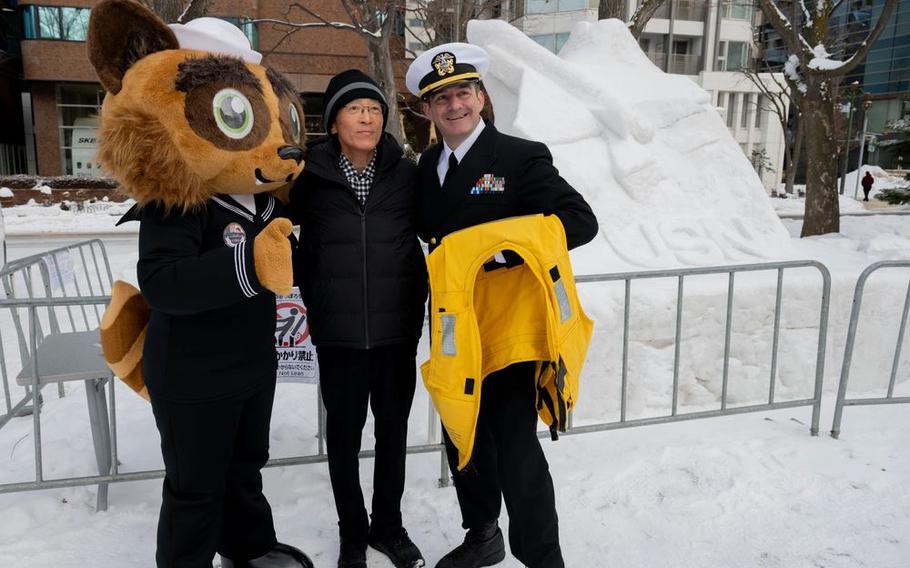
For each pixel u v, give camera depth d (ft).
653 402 12.62
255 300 6.90
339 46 79.10
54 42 80.64
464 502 7.98
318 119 78.59
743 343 12.94
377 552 8.45
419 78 7.13
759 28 123.24
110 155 5.90
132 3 5.87
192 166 5.87
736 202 15.58
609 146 14.83
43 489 9.53
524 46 16.07
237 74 6.11
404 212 7.75
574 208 7.02
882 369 13.84
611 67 17.70
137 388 7.18
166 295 5.86
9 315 21.76
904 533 8.76
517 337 6.76
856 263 15.19
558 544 7.02
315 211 7.53
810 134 35.06
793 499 9.54
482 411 7.26
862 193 114.32
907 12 128.88
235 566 7.82
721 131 16.40
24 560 8.25
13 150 94.73
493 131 7.30
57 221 55.21
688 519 9.12
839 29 65.98
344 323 7.50
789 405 11.60
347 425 7.82
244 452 7.50
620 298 12.19
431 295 6.72
